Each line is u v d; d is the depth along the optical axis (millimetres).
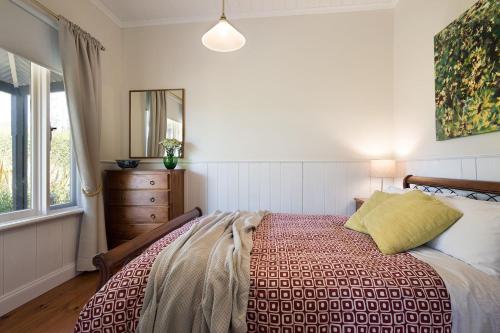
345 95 2973
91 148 2473
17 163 2025
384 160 2666
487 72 1508
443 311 896
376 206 1697
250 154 3119
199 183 3189
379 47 2922
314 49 3012
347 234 1612
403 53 2660
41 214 2174
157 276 994
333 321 901
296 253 1228
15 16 1928
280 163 3074
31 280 2012
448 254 1210
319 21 2998
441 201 1438
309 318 907
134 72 3252
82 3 2605
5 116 1938
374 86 2930
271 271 1024
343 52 2973
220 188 3162
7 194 1950
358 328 893
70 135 2477
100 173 2570
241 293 939
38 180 2174
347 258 1157
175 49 3205
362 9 2938
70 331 1619
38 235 2078
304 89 3031
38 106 2182
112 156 3092
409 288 934
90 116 2453
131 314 952
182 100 3188
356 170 2963
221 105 3154
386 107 2914
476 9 1586
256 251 1257
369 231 1491
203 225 1591
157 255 1129
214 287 932
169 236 1431
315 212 3025
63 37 2201
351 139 2971
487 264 1036
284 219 2053
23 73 2068
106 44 2982
